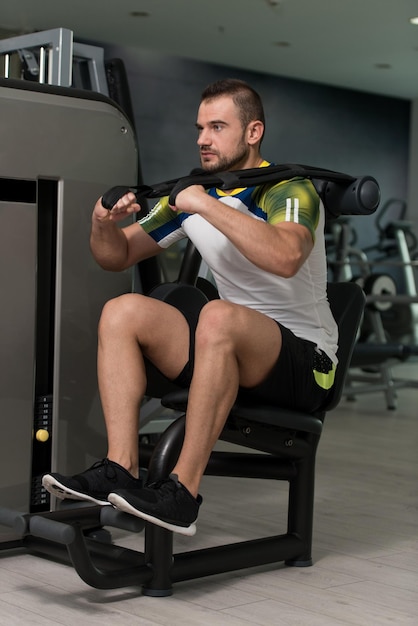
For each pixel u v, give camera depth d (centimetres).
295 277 215
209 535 254
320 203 215
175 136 862
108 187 245
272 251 193
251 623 180
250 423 213
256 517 277
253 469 220
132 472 201
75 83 335
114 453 201
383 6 689
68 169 236
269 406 210
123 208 217
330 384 219
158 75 847
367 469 359
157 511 182
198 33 776
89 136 240
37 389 238
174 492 186
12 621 179
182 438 199
